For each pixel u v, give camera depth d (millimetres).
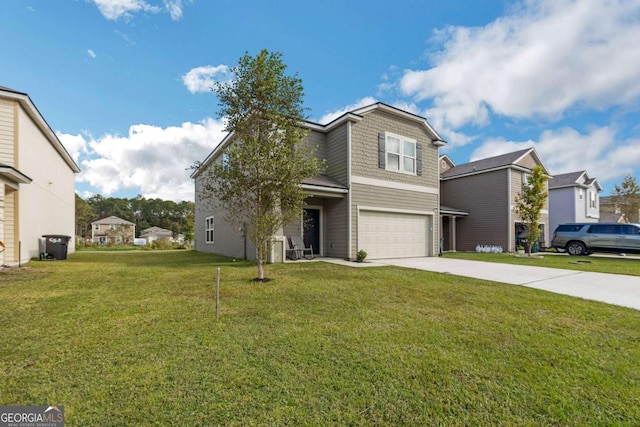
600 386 2490
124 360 2768
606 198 30938
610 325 3938
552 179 22844
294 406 2146
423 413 2109
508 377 2605
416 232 12992
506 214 17031
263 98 6395
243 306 4531
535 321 4051
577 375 2660
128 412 2037
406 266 9242
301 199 6871
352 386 2412
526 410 2168
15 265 8758
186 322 3791
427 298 5188
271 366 2699
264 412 2072
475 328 3754
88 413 2023
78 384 2365
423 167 13242
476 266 9492
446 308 4605
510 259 11977
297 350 3033
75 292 5297
